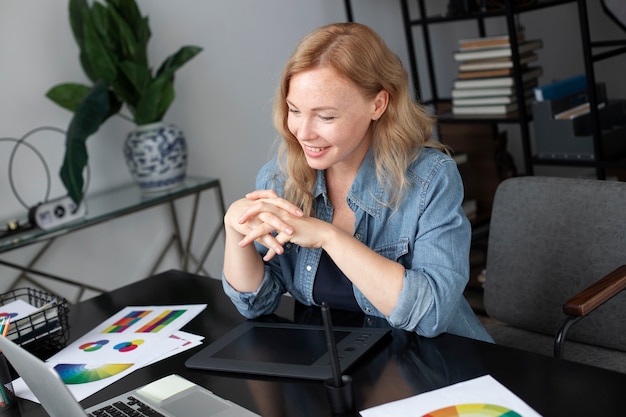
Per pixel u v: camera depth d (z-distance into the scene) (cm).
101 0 302
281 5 355
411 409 118
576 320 156
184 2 325
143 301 187
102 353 159
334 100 142
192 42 329
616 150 291
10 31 283
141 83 285
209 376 141
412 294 142
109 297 193
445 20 329
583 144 289
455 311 149
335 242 147
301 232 149
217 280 193
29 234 262
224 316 170
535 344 188
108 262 316
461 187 157
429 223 153
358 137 148
